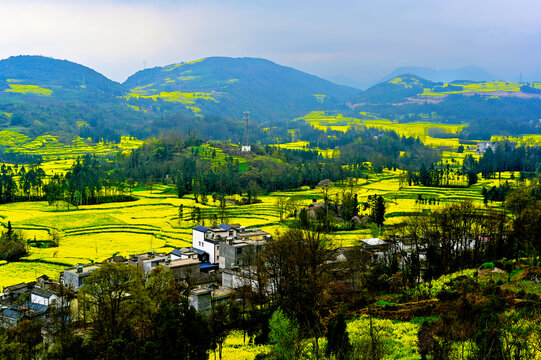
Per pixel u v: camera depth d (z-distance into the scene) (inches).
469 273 4052.7
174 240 6825.8
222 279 4618.6
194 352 2733.8
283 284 3895.2
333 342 2532.0
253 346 3122.5
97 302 3297.2
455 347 2532.0
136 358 2640.3
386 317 3319.4
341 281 4323.3
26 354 3026.6
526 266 3941.9
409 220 5767.7
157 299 3629.4
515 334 2187.5
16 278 5098.4
